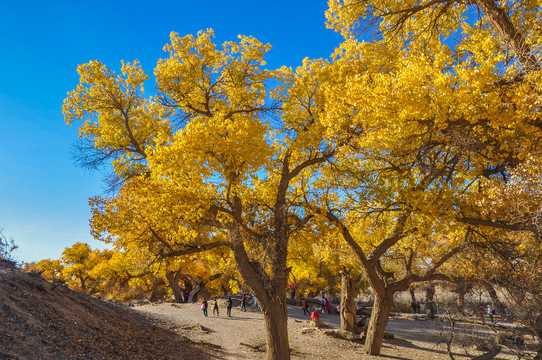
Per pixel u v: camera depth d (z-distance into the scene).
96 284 50.34
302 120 14.27
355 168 14.12
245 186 12.25
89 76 14.22
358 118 10.59
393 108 8.59
